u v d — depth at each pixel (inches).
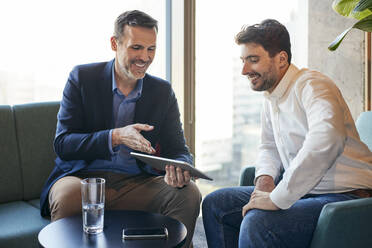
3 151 94.5
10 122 96.1
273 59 74.5
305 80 73.1
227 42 134.1
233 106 136.9
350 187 71.4
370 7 78.1
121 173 90.5
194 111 130.3
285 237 64.9
